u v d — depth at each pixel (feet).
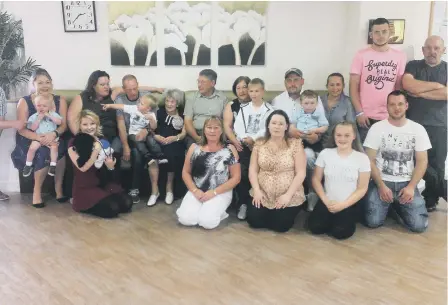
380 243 8.70
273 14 11.96
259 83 10.43
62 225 9.59
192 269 7.59
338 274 7.42
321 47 12.14
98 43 12.32
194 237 8.98
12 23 11.78
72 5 12.04
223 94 11.39
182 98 11.21
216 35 12.12
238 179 9.61
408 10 11.23
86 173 9.96
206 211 9.30
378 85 10.62
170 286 7.02
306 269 7.59
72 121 10.85
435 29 11.33
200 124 11.14
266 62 12.28
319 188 9.18
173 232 9.23
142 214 10.29
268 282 7.15
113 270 7.55
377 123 9.45
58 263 7.80
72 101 11.05
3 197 11.22
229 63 12.29
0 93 10.37
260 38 12.10
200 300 6.62
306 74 12.34
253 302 6.57
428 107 10.37
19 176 11.72
